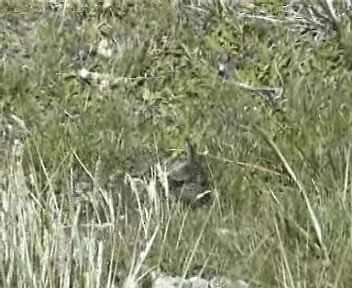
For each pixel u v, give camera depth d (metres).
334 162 10.48
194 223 9.73
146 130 12.90
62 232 8.53
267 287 8.45
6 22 17.72
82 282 8.18
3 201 9.05
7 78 14.60
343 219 9.15
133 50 15.75
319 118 11.84
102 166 11.68
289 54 14.38
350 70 13.77
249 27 15.45
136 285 8.70
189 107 13.45
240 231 9.44
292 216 9.43
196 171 11.29
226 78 14.55
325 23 15.30
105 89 14.78
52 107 14.15
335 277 8.34
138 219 9.77
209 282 8.70
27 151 11.96
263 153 11.34
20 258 8.33
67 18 17.58
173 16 16.98
